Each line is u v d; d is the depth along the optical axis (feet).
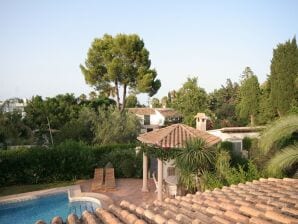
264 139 49.39
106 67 140.46
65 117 137.90
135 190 70.33
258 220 16.80
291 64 105.91
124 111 131.95
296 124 46.73
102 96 150.51
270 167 47.52
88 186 75.00
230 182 50.42
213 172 53.98
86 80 141.79
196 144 53.62
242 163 66.03
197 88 160.56
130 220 19.47
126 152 86.94
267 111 115.03
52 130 132.57
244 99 137.69
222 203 21.90
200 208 21.38
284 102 106.73
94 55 140.67
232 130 87.30
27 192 70.23
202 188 51.47
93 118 120.78
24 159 78.48
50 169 80.43
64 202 67.05
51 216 59.16
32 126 127.44
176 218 18.88
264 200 21.99
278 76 108.58
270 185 28.60
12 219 57.98
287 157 45.96
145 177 69.56
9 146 91.09
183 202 23.84
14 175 77.71
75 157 82.69
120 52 138.92
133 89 145.79
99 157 89.04
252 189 27.17
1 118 89.30
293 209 18.39
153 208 22.85
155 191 67.51
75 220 20.57
